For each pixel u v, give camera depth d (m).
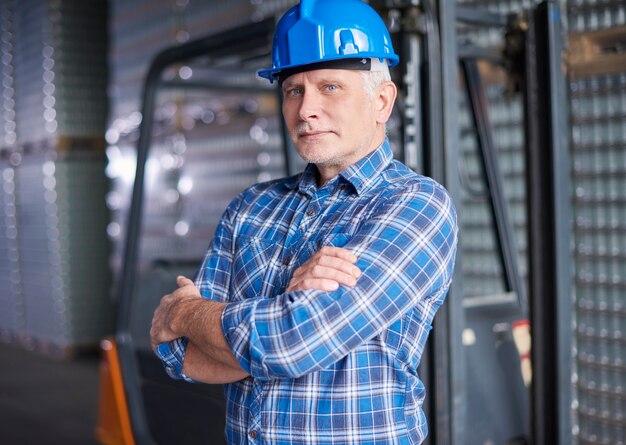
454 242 1.46
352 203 1.47
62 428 4.63
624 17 2.79
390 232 1.38
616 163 2.88
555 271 2.44
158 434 2.88
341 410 1.36
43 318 6.79
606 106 2.90
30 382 5.77
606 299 2.93
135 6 5.85
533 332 2.51
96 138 6.58
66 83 6.47
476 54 2.60
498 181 2.88
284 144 2.91
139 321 3.08
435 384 2.29
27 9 6.72
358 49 1.45
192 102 5.26
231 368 1.47
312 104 1.46
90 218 6.61
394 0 2.24
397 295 1.35
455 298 2.31
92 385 5.64
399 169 1.55
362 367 1.37
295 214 1.53
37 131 6.67
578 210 3.01
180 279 1.61
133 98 6.00
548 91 2.42
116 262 6.43
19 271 7.08
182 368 1.54
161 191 5.64
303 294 1.33
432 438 2.31
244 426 1.47
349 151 1.47
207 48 2.80
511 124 3.40
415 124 2.28
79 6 6.51
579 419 3.04
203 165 5.21
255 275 1.53
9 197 7.18
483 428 2.53
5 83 7.16
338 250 1.36
